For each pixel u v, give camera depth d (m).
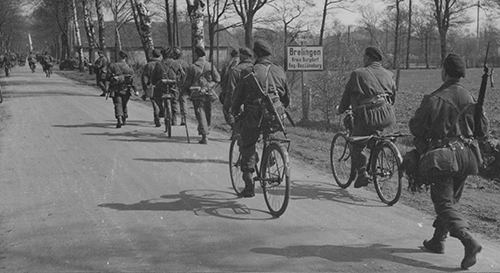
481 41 54.31
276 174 6.04
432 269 4.50
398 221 5.84
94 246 5.04
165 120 12.07
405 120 16.34
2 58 49.34
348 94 6.70
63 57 76.94
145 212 6.13
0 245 5.07
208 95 10.73
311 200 6.73
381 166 6.57
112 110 17.39
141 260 4.70
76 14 55.56
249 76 6.18
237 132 6.66
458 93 4.51
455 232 4.39
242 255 4.82
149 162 8.91
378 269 4.50
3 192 6.95
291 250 4.95
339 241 5.19
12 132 12.22
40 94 24.48
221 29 39.19
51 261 4.68
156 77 11.92
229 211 6.20
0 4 79.19
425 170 4.45
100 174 8.00
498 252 4.93
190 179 7.76
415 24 67.94
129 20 50.59
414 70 64.44
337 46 15.54
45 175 7.90
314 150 10.50
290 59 13.38
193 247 5.02
